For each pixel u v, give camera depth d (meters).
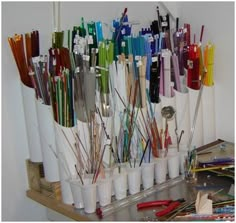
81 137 1.26
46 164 1.33
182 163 1.47
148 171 1.36
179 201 1.26
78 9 1.50
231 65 1.64
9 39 1.28
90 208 1.23
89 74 1.25
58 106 1.24
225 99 1.68
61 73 1.25
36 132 1.35
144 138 1.36
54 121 1.26
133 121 1.33
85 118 1.26
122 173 1.29
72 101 1.25
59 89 1.23
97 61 1.31
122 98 1.33
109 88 1.32
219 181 1.43
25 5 1.37
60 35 1.33
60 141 1.26
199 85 1.57
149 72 1.39
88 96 1.26
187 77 1.56
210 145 1.63
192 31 1.75
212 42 1.69
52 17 1.43
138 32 1.61
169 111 1.43
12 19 1.34
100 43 1.29
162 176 1.41
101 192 1.25
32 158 1.38
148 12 1.72
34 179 1.41
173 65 1.49
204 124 1.67
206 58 1.62
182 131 1.48
